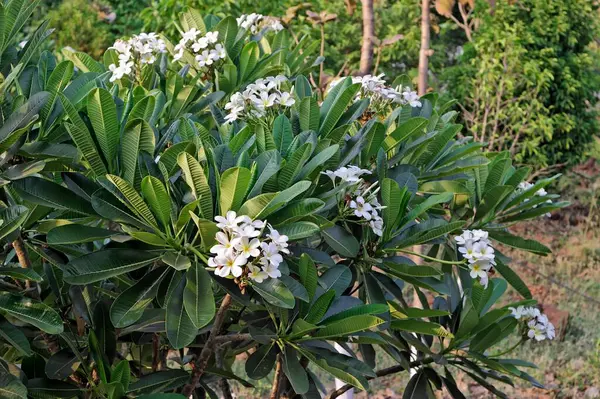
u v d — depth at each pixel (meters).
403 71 9.98
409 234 2.67
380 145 2.73
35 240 2.52
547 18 9.01
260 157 2.27
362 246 2.70
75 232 2.23
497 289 3.34
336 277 2.58
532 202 3.13
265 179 2.20
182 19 3.57
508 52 8.77
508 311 2.98
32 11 2.39
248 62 3.28
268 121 2.71
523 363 3.12
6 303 2.30
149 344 3.24
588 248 8.65
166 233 2.25
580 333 6.97
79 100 2.40
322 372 6.25
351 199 2.53
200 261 2.31
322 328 2.45
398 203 2.61
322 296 2.41
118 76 3.11
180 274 2.30
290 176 2.26
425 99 3.13
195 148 2.27
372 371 2.52
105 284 2.96
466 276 3.13
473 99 9.09
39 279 2.31
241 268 2.13
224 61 3.32
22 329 2.74
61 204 2.26
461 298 3.11
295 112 2.66
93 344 2.55
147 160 2.28
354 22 9.41
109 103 2.20
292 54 3.78
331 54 9.03
